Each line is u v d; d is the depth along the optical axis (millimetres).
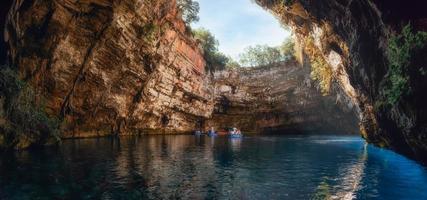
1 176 12977
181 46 47656
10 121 20469
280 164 18062
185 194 11125
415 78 13703
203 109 58250
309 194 11438
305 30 34062
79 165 15922
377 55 19328
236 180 13492
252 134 58781
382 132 25203
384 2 16234
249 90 64375
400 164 18391
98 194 10852
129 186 11961
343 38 25094
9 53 24688
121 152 21953
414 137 15273
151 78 42188
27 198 10250
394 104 16047
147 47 38000
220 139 39656
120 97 38594
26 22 25875
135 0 32219
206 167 16578
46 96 29594
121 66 36125
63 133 32094
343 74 32188
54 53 28484
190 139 38531
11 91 20531
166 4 38250
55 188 11430
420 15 14570
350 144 34250
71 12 28359
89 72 32750
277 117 66188
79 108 33625
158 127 48406
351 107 54750
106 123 38438
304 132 67625
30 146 22094
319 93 64375
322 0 24031
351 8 20469
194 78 53906
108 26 31203
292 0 28391
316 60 40500
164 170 15383
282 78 65688
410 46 13719
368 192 11836
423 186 12773
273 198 10875
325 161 19625
